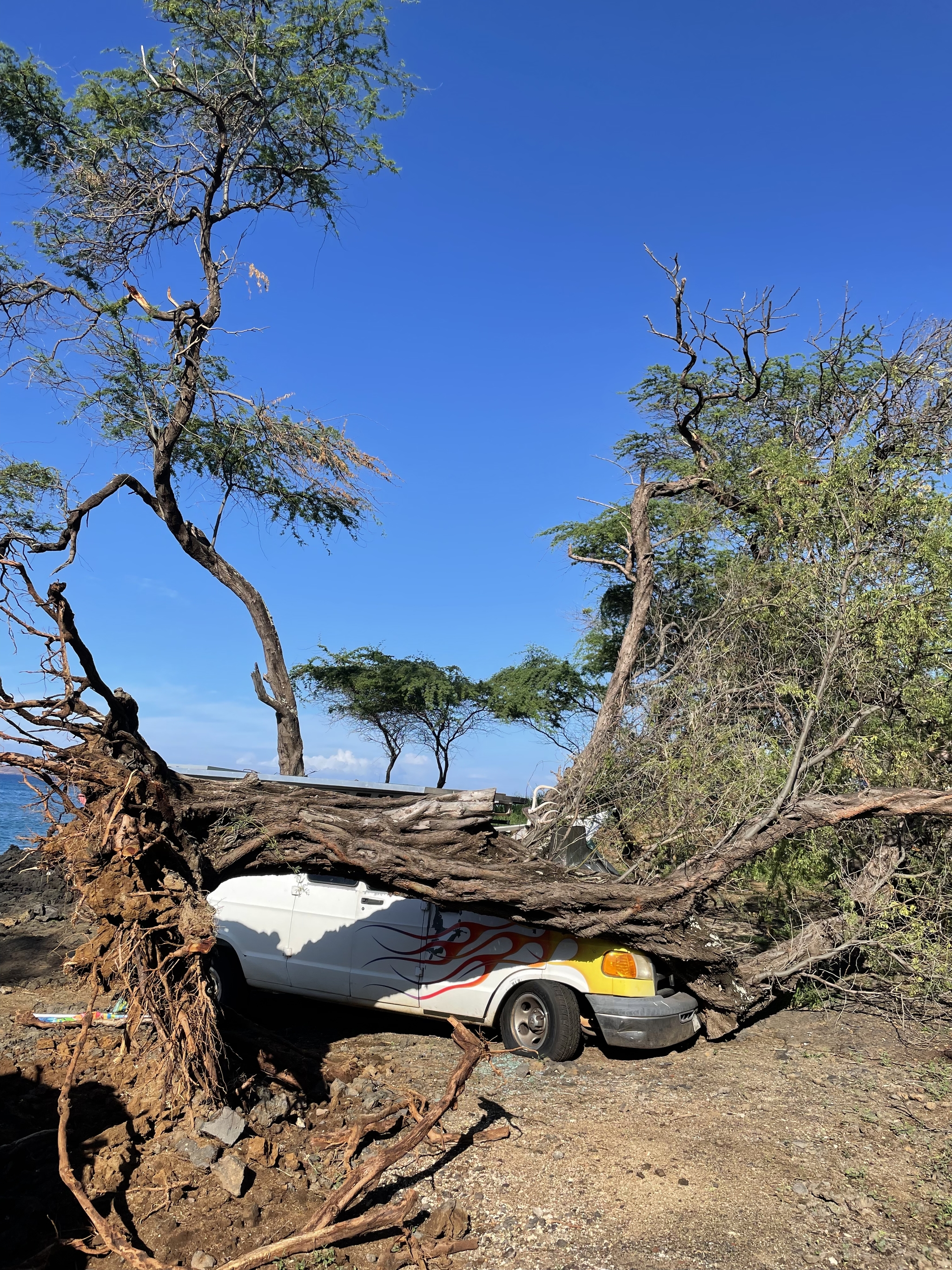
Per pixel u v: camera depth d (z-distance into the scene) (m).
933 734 8.81
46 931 11.23
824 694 8.78
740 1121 5.48
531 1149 5.05
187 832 6.28
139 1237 4.00
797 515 9.88
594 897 6.72
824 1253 3.98
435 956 7.25
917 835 8.52
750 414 15.90
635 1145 5.11
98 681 5.74
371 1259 3.91
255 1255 3.70
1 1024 7.28
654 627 13.98
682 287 13.28
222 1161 4.52
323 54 17.05
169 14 15.97
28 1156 4.65
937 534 8.57
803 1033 7.56
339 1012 8.21
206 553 17.44
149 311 16.05
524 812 10.16
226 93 16.72
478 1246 4.03
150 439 16.70
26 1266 3.68
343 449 17.27
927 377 10.23
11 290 16.45
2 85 15.91
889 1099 5.89
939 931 8.05
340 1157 4.87
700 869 7.35
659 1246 4.03
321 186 17.75
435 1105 4.77
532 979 6.93
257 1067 5.76
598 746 10.04
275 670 17.92
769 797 8.55
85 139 16.75
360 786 8.35
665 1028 6.70
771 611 9.80
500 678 25.52
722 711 9.82
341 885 7.69
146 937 5.13
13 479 13.29
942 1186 4.61
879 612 8.61
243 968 7.77
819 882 9.22
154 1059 5.59
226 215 17.02
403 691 25.86
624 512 15.61
